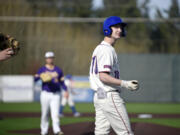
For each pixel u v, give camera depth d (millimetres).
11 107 61531
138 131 31797
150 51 93312
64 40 89625
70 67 87062
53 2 109812
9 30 91625
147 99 77812
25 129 34062
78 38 95562
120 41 93500
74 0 117812
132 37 102312
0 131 32688
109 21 16406
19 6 100750
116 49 92438
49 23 95438
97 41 90812
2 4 100375
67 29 96000
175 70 77688
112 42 16641
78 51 87938
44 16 99500
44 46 89000
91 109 58125
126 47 93125
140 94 77688
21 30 91812
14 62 87375
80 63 87312
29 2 107562
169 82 77688
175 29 104188
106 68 15539
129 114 49281
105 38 16703
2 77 75562
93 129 33344
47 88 29406
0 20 90812
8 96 75562
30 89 75625
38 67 88438
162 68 77938
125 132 15789
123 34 17016
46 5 102438
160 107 63656
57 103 29609
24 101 75562
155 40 93062
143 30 104812
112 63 15891
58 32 95375
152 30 105375
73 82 75562
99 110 16391
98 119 16438
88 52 88250
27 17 94625
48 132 32031
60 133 29328
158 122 39812
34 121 40781
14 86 75688
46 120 29922
